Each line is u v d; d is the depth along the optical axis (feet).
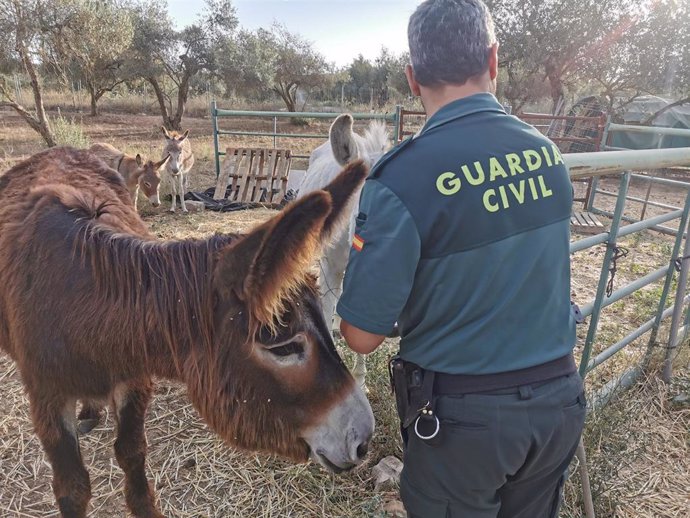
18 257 6.40
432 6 4.16
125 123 76.59
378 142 9.70
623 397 10.59
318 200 4.11
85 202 6.93
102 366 5.82
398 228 3.92
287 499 8.19
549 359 4.33
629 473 8.76
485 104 4.23
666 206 23.93
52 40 42.78
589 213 28.14
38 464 8.93
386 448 9.11
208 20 73.15
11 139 52.90
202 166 43.88
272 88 89.30
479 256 4.02
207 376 5.34
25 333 6.10
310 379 5.07
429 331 4.36
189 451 9.24
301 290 5.10
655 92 50.57
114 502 8.23
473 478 4.41
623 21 49.19
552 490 5.01
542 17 51.62
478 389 4.22
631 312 15.55
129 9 68.33
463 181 3.92
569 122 38.81
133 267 5.53
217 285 5.08
